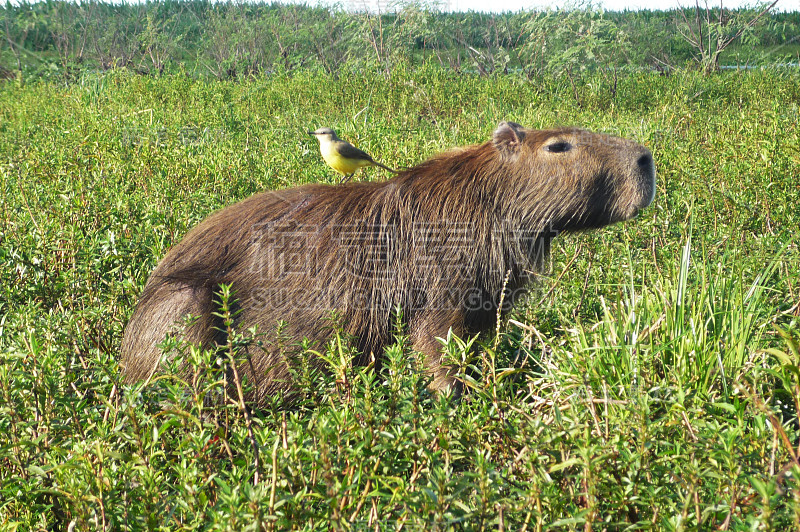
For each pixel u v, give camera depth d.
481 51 17.22
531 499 1.92
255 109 11.21
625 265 3.99
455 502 1.86
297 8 20.38
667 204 4.88
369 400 2.11
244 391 2.73
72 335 2.96
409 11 16.72
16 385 2.26
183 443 2.24
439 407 2.17
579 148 3.23
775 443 2.02
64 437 2.37
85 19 18.33
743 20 15.58
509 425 2.25
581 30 14.97
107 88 13.34
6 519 2.25
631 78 13.23
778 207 4.79
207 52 19.38
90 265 3.74
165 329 3.13
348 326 3.23
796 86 11.52
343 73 13.47
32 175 5.97
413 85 11.79
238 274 3.21
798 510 1.71
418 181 3.34
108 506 2.00
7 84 15.23
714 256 4.14
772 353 2.34
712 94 11.98
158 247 3.60
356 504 2.07
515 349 3.52
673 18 17.83
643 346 3.06
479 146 3.41
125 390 2.26
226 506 1.78
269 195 3.43
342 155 4.77
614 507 1.99
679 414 2.35
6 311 3.77
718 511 1.94
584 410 2.38
